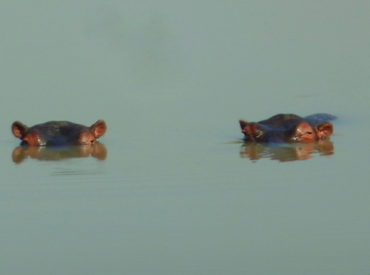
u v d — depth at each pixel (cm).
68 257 6178
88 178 7969
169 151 8875
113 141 9388
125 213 7012
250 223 6712
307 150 8869
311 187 7538
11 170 8325
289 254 6178
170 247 6338
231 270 5938
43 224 6819
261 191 7469
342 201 7144
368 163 8238
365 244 6275
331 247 6225
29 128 9431
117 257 6184
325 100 10894
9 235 6625
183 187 7631
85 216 6975
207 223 6775
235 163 8381
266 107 10619
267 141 9150
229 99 10981
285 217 6838
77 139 9219
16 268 6047
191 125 9925
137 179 7888
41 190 7631
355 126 9900
